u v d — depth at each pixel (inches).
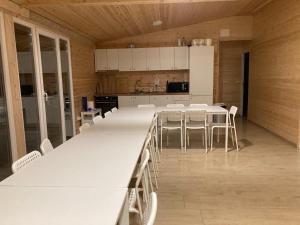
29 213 54.9
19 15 156.1
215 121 234.8
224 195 128.0
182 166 168.4
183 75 324.8
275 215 109.7
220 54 364.2
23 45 167.5
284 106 223.3
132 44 319.0
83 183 69.5
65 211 55.4
